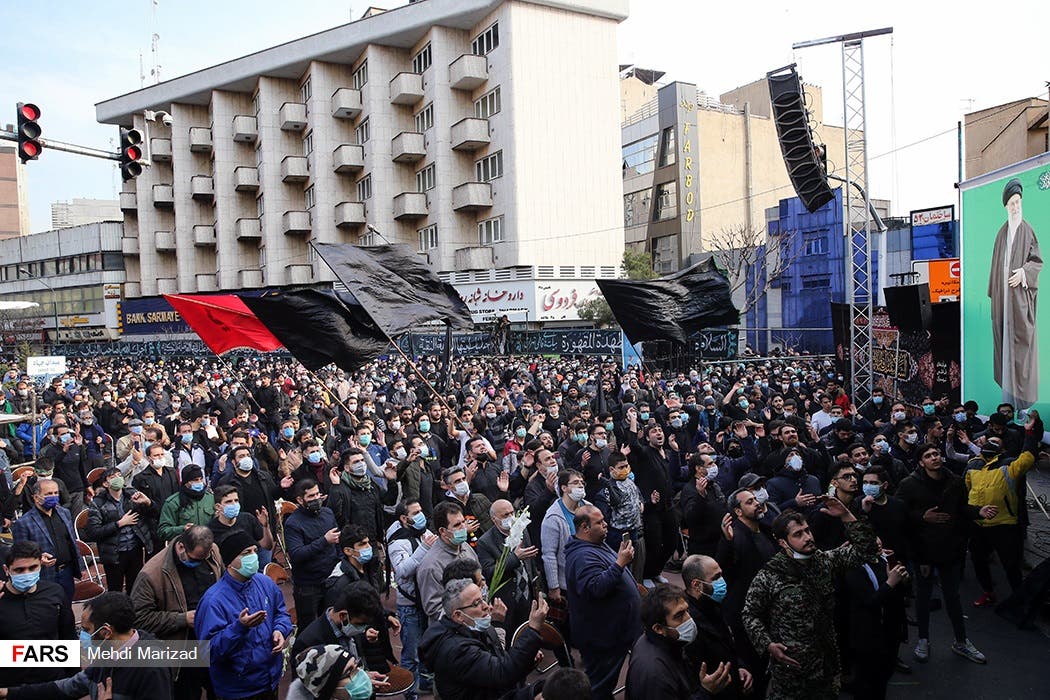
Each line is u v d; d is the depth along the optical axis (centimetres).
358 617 427
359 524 740
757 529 564
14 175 12750
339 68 4972
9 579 476
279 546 878
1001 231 1266
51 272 7112
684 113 4919
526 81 4034
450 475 709
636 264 4200
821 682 464
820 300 3897
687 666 418
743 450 954
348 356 1018
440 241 4359
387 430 1151
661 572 862
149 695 435
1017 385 1218
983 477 753
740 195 5166
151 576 498
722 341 2533
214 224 5944
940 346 1577
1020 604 720
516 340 3481
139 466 855
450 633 411
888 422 1160
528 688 367
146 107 5894
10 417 1266
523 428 1130
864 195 1684
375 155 4606
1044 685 595
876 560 527
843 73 1688
